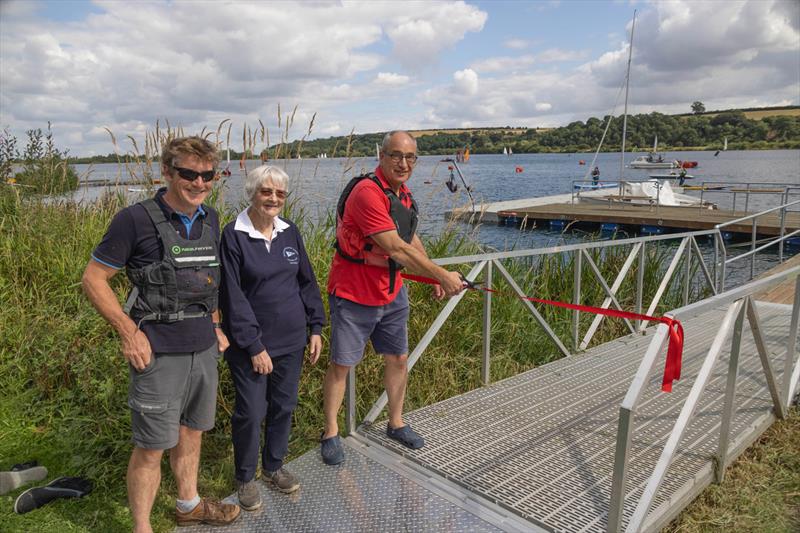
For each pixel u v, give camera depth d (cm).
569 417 364
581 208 1956
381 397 354
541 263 639
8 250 478
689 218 1593
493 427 349
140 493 234
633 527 232
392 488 282
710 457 308
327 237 453
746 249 1456
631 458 308
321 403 383
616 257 703
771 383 358
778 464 327
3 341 414
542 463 303
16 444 334
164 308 221
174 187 220
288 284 271
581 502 263
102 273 212
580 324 583
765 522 276
